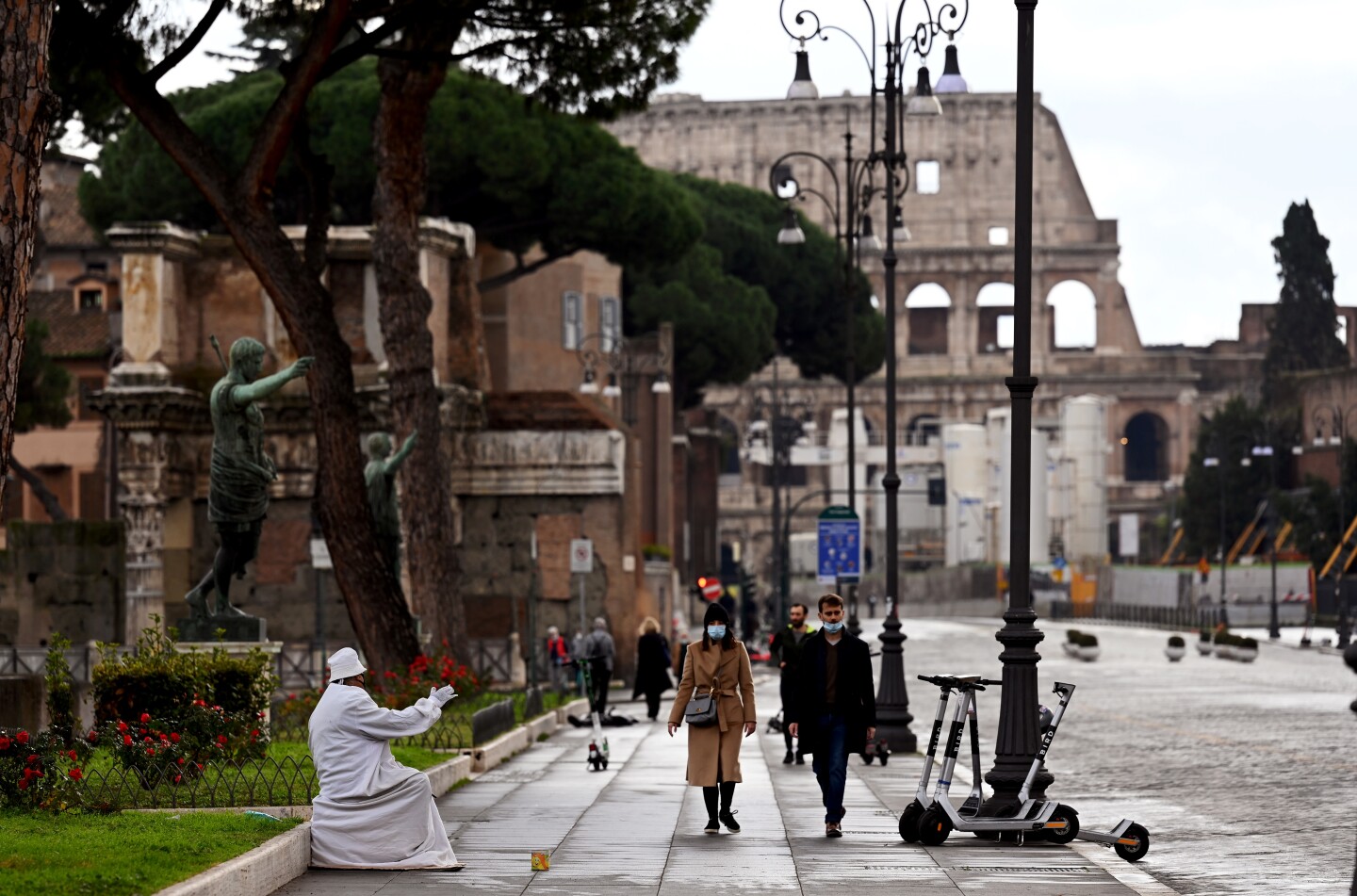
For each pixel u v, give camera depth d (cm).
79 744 2125
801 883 1772
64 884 1423
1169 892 1708
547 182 7331
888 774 3152
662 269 10400
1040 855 1989
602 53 3866
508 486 6128
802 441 19362
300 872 1808
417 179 4475
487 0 3516
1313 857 2066
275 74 7731
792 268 11975
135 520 5772
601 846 2069
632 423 9281
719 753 2211
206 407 5881
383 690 3459
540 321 8644
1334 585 13825
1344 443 14475
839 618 2220
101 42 3344
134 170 7231
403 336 4519
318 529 5353
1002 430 19162
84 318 9138
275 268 3550
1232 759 3472
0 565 5256
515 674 5731
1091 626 14900
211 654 2572
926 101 4206
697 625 10206
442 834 1897
